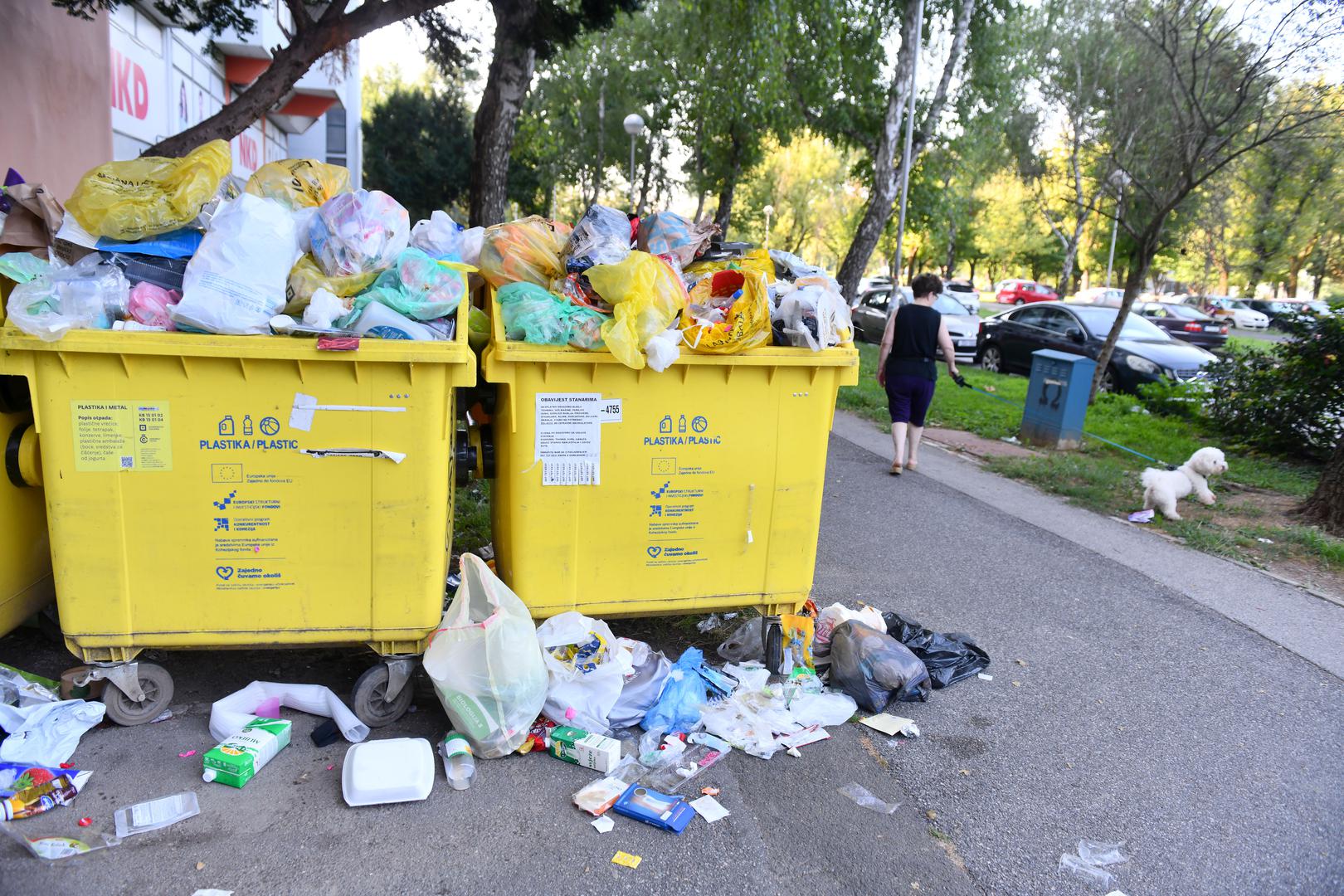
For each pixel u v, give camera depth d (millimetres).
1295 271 38094
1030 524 6652
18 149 7871
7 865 2547
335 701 3365
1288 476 8703
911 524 6504
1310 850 3043
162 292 3104
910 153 16797
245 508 3154
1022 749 3576
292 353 3029
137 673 3236
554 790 3080
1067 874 2838
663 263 3498
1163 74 9758
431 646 3248
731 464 3689
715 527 3738
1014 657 4430
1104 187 11453
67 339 2885
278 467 3148
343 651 3965
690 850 2816
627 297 3375
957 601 5109
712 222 4312
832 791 3205
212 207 3264
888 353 7902
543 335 3359
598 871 2688
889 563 5656
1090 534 6492
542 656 3367
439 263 3338
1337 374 9359
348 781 2924
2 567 3303
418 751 3066
